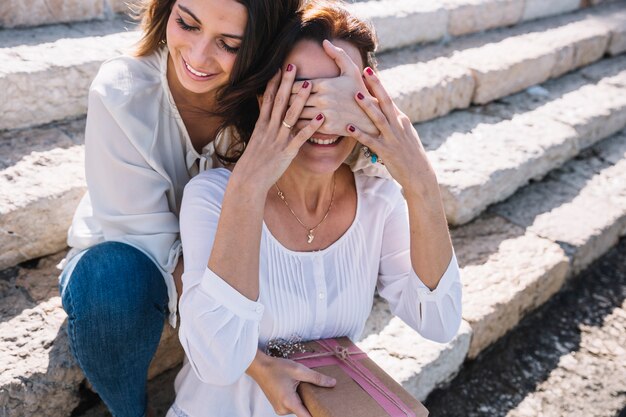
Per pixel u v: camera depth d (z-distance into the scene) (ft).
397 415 4.30
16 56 7.54
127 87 5.14
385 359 6.93
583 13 15.19
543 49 12.38
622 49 14.51
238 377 4.40
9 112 7.25
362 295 5.12
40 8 8.54
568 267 8.84
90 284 5.03
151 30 5.23
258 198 4.33
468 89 10.89
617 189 10.40
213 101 5.35
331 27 4.51
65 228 6.63
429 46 11.92
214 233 4.62
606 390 7.73
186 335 4.44
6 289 6.19
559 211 9.66
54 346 5.64
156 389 6.39
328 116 4.32
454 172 9.07
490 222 9.24
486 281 8.11
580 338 8.46
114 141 5.16
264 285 4.69
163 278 5.35
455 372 7.57
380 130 4.51
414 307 5.11
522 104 11.59
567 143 10.55
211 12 4.53
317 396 4.34
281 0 4.57
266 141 4.39
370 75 4.51
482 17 12.85
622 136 12.14
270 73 4.55
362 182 5.22
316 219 4.95
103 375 5.31
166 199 5.47
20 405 5.32
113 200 5.32
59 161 6.96
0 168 6.64
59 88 7.54
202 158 5.56
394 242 5.35
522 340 8.32
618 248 10.19
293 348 4.79
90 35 8.61
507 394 7.57
